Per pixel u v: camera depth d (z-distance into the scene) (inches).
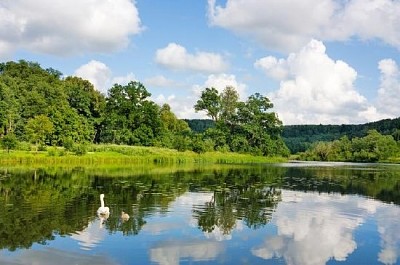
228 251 813.2
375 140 6067.9
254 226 1028.5
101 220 1040.2
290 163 4584.2
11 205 1212.5
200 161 4183.1
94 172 2386.8
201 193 1558.8
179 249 816.9
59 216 1073.5
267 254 803.4
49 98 4771.2
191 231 956.0
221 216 1133.1
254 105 5442.9
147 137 5054.1
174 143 4773.6
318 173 2834.6
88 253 780.0
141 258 758.5
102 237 888.3
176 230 961.5
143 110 5177.2
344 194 1670.8
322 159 6348.4
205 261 751.1
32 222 1003.3
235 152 5147.6
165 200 1368.1
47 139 4286.4
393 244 896.9
